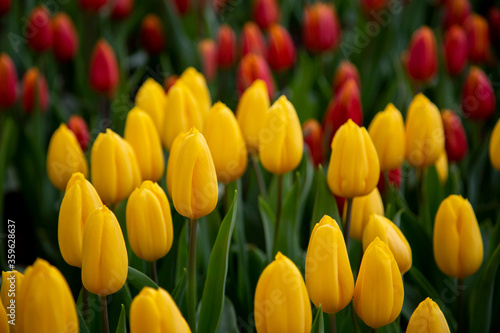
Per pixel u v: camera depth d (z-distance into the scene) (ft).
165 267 4.14
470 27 6.11
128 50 7.74
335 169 3.91
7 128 4.88
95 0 6.21
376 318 3.63
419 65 5.31
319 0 8.16
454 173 4.66
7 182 5.37
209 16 7.39
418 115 4.23
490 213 4.76
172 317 3.44
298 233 4.46
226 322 4.01
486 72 6.84
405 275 4.43
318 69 6.11
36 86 5.10
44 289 3.42
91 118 5.48
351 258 4.27
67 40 5.81
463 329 4.28
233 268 4.38
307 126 4.60
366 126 5.98
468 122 5.64
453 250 3.95
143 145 4.04
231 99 5.09
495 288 4.31
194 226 3.77
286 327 3.53
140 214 3.73
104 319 3.67
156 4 7.59
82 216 3.66
